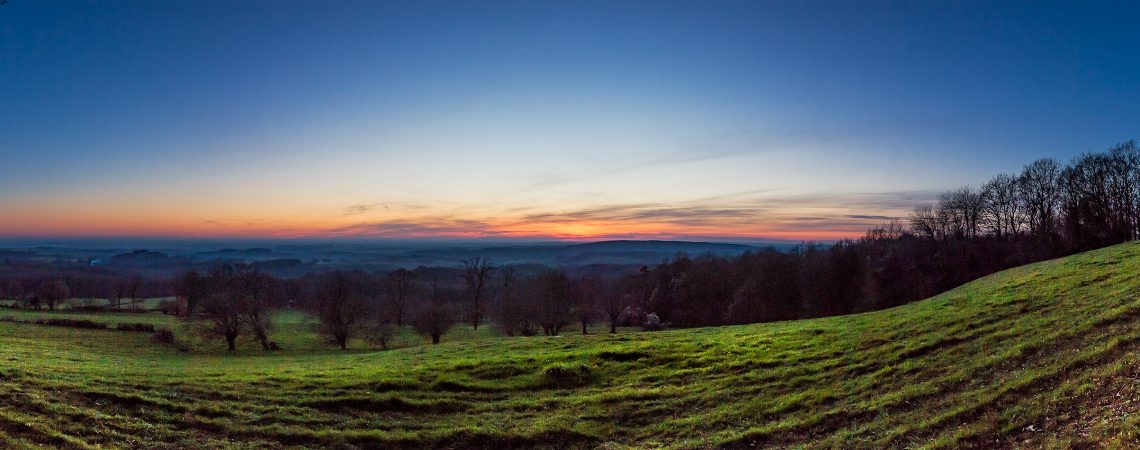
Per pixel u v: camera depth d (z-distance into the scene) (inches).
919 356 976.3
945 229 4237.2
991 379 789.9
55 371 1048.8
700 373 1104.2
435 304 3939.5
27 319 2844.5
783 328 1491.1
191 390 994.1
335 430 863.1
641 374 1138.7
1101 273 1251.2
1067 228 3575.3
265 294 3799.2
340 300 3134.8
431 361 1385.3
